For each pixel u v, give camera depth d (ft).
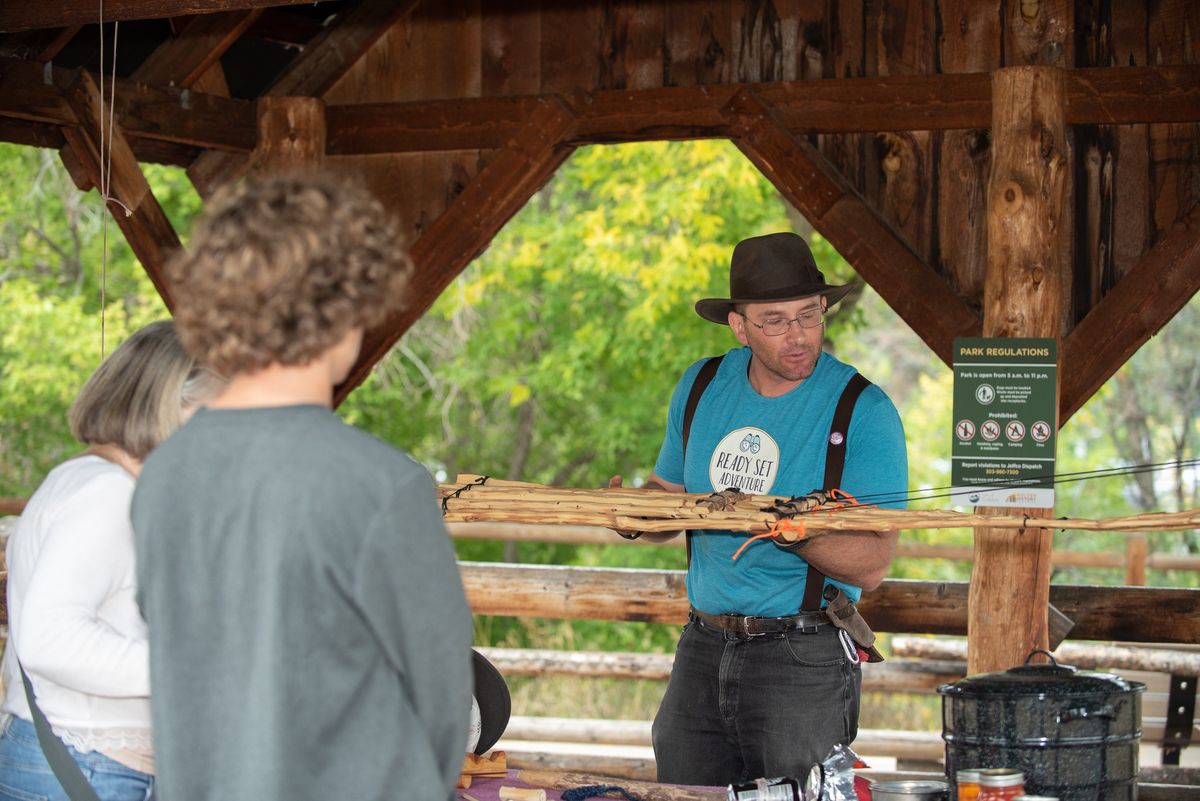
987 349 11.64
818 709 10.24
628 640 40.29
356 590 5.13
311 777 5.20
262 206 5.18
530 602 17.39
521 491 9.62
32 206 43.47
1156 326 14.42
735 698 10.41
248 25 16.48
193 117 16.69
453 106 16.84
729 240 35.91
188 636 5.33
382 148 17.12
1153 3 14.75
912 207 15.49
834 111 15.47
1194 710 18.48
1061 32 15.03
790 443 10.48
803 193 15.38
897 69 15.60
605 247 35.96
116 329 41.78
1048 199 13.17
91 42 16.62
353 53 17.28
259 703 5.14
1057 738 7.26
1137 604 16.02
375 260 5.32
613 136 16.34
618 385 41.93
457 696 5.42
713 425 10.96
